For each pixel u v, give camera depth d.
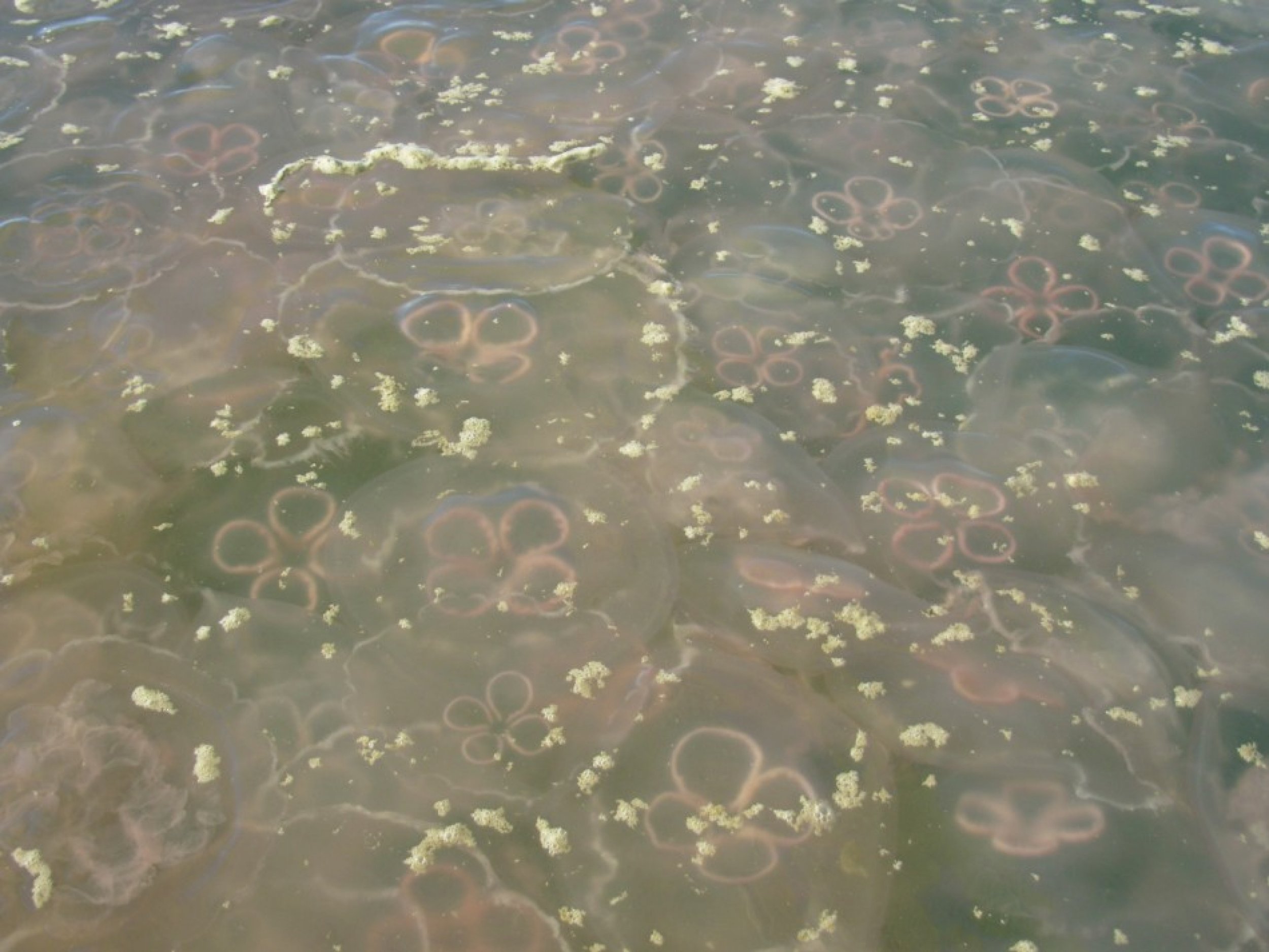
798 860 0.66
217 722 0.70
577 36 1.16
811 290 0.93
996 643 0.75
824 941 0.64
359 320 0.90
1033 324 0.92
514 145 1.04
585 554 0.78
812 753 0.70
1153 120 1.09
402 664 0.73
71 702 0.71
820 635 0.75
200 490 0.80
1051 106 1.11
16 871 0.65
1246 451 0.84
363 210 0.98
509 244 0.96
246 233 0.96
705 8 1.20
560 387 0.86
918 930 0.65
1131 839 0.67
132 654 0.73
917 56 1.16
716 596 0.76
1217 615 0.76
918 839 0.67
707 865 0.66
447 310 0.90
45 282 0.92
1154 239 0.98
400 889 0.65
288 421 0.84
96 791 0.68
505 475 0.81
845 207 1.00
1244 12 1.23
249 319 0.89
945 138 1.07
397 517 0.79
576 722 0.71
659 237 0.97
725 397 0.86
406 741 0.70
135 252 0.94
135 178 1.00
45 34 1.15
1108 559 0.79
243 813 0.67
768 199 1.00
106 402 0.85
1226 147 1.07
